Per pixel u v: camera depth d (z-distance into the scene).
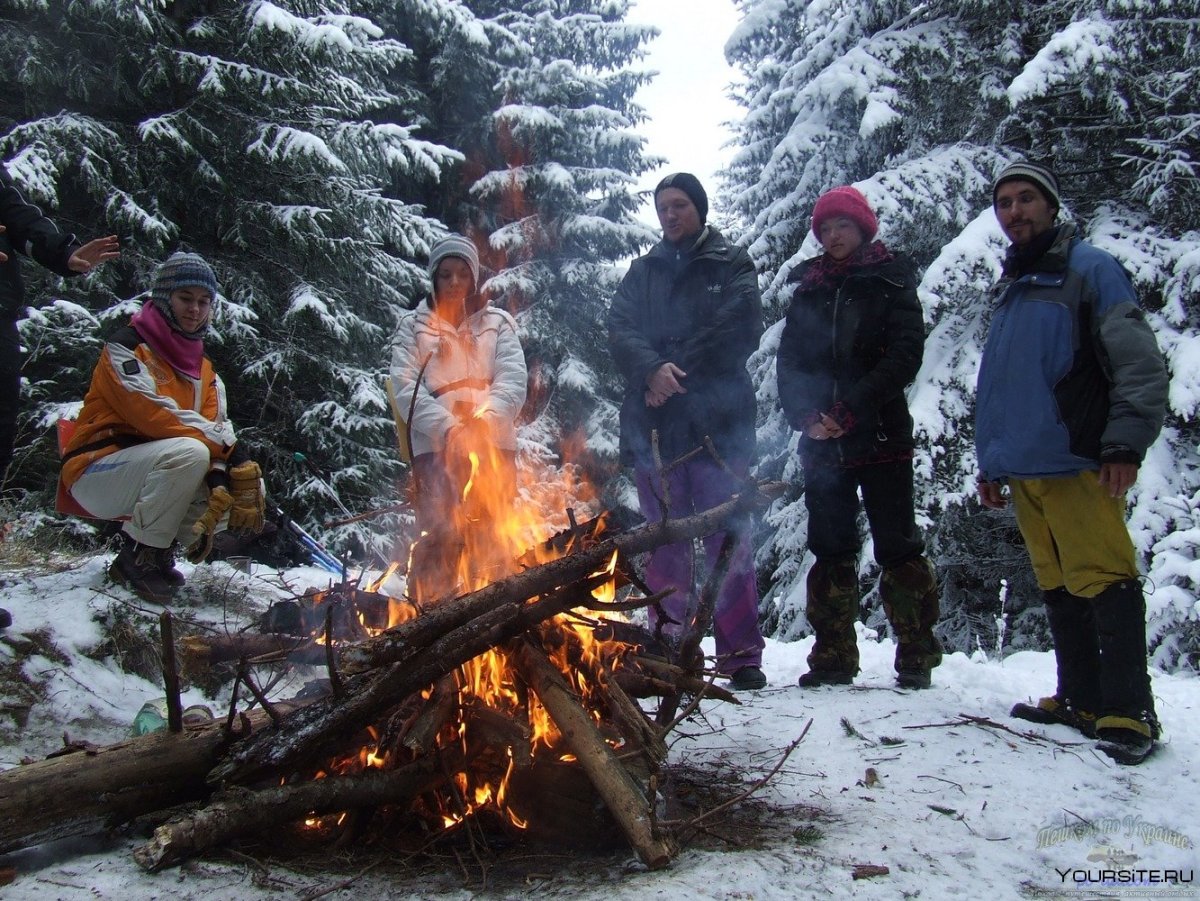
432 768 2.37
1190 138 8.65
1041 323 3.25
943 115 9.88
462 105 15.27
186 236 9.55
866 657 4.90
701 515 2.94
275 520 4.64
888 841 2.35
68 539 6.39
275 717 2.36
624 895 2.00
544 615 2.51
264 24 9.05
